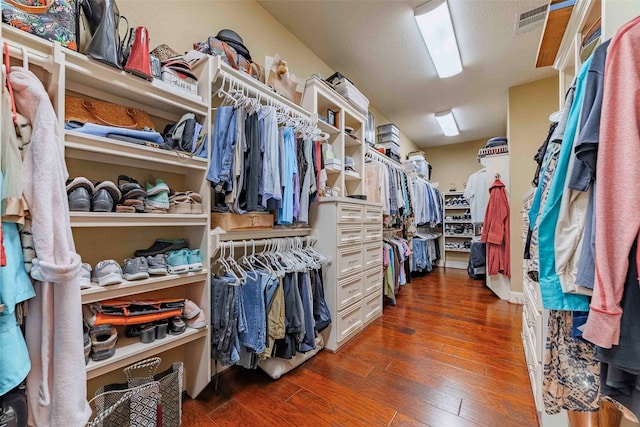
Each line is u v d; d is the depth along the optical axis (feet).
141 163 4.37
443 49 8.48
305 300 5.56
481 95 11.77
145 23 4.65
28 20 2.81
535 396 4.29
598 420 2.95
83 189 3.26
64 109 3.13
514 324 7.93
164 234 4.76
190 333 4.23
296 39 8.13
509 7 6.90
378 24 7.57
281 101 5.94
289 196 5.47
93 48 3.29
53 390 2.43
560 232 2.39
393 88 11.18
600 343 1.94
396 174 11.78
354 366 5.64
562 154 2.42
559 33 4.92
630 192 1.86
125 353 3.51
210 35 5.70
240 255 5.96
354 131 9.22
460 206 17.76
